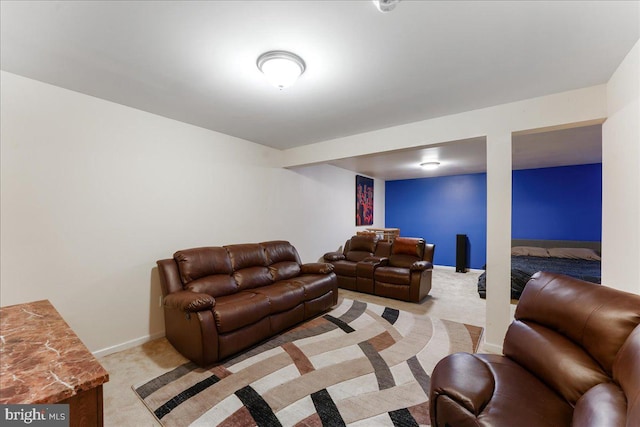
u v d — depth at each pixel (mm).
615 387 1008
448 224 6504
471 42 1565
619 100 1802
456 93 2232
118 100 2426
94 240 2379
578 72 1894
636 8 1280
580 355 1221
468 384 1228
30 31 1482
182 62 1801
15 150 2004
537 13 1326
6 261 1975
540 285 1576
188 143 3049
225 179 3441
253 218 3803
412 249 4500
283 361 2271
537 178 5543
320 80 2020
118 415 1656
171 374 2088
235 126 3123
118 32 1492
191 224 3088
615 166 1857
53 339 1051
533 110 2312
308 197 4773
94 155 2373
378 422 1596
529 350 1403
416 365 2221
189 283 2625
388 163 5078
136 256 2637
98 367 858
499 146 2459
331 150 3672
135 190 2631
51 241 2158
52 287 2164
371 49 1636
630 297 1193
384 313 3414
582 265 4406
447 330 2908
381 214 7191
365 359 2307
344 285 4566
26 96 2039
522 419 1056
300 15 1346
